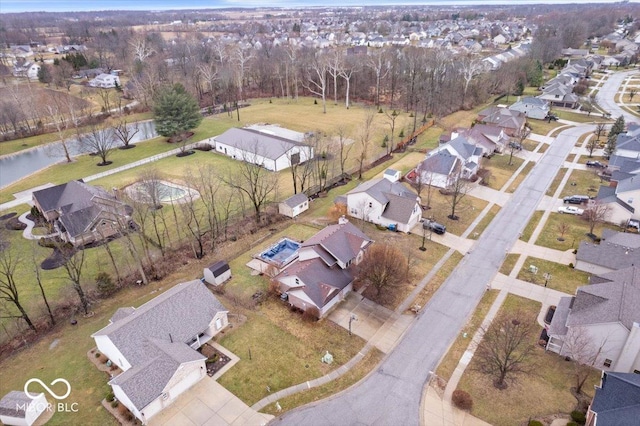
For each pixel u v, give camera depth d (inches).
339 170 3034.0
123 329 1385.3
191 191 2716.5
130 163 3314.5
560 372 1366.9
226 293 1782.7
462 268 1952.5
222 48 6427.2
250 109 4923.7
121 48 7096.5
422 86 4559.5
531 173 2997.0
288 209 2411.4
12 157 3740.2
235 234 2245.3
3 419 1211.2
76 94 5315.0
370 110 4648.1
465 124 4101.9
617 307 1350.9
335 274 1759.4
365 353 1476.4
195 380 1352.1
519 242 2158.0
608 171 2901.1
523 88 5137.8
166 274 1945.1
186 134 3981.3
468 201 2588.6
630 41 7667.3
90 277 1910.7
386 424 1218.6
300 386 1344.7
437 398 1298.0
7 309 1704.0
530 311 1653.5
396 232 2250.2
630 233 2064.5
